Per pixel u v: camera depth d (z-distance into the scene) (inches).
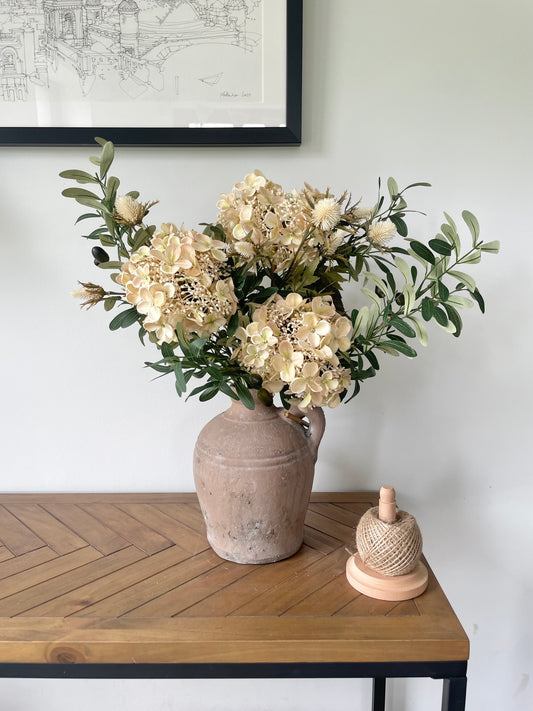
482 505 48.6
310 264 32.7
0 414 46.2
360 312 33.2
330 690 51.1
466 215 30.9
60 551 37.4
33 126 41.5
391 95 42.8
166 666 29.6
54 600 32.1
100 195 43.5
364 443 47.5
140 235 31.8
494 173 43.9
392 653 29.0
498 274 45.2
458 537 49.1
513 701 52.0
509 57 42.6
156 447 47.1
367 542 32.5
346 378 31.9
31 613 30.9
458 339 46.1
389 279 36.1
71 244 43.9
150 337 31.8
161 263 28.5
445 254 30.2
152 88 41.5
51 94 41.4
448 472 48.1
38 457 47.0
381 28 42.0
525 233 44.7
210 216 43.9
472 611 50.3
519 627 50.5
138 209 31.6
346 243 35.9
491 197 44.2
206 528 38.6
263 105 41.9
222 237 32.2
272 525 34.4
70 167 43.0
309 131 43.0
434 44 42.3
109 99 41.5
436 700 51.9
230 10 40.8
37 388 46.0
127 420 46.7
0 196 43.0
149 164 43.1
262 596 32.5
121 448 47.1
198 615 30.8
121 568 35.4
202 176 43.4
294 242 30.7
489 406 47.1
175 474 47.6
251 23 41.0
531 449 47.8
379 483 48.1
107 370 45.9
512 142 43.6
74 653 29.1
